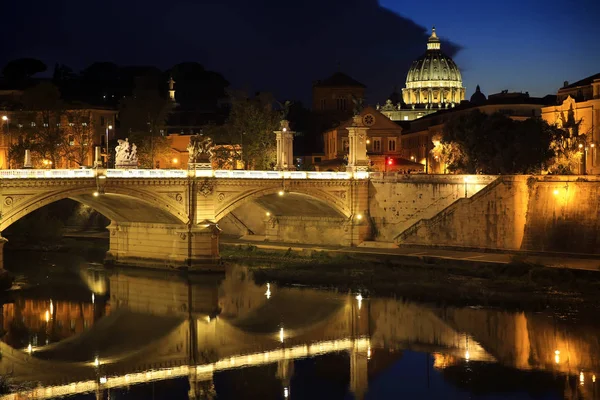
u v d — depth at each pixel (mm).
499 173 157375
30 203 117250
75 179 120875
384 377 83688
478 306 107875
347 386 81500
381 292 117500
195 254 133875
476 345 92375
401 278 125500
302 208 159250
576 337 93875
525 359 87375
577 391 78812
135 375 84375
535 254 130125
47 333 98438
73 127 185250
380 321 102625
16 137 190250
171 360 89125
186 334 98812
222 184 137125
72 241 170500
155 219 137750
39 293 118750
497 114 167000
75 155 194500
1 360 88250
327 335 97688
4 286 118250
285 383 82250
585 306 105875
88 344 94250
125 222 143125
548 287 115062
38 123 181875
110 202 134250
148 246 140000
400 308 108562
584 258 125812
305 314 106938
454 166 165125
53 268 138875
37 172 118062
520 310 105000
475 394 78562
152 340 96250
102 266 141625
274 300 114312
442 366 86125
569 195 130750
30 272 134375
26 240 163750
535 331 96312
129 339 96625
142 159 195625
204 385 81625
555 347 90625
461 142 164750
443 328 98812
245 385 81875
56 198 119562
